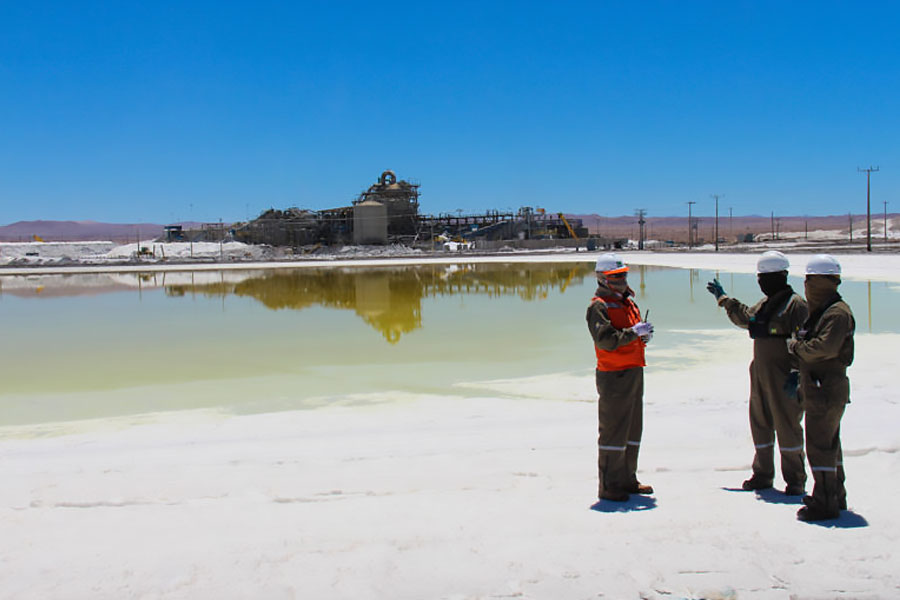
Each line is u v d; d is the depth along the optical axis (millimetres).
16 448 9227
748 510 5020
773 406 5430
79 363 17984
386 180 146750
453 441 7793
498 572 3971
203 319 28453
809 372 4852
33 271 83625
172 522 4973
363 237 135000
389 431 9141
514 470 6250
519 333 21234
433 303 32812
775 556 4125
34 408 12789
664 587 3773
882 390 9875
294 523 4879
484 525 4742
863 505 5039
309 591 3803
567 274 57219
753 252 83000
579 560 4109
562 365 15594
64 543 4594
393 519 4918
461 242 140000
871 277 38719
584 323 23422
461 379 14203
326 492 5672
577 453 6898
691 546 4289
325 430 9633
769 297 5488
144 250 127812
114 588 3879
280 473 6371
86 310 33969
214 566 4129
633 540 4410
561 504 5227
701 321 22391
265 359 17781
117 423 11289
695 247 136625
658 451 6875
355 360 17109
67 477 6398
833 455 4762
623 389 5270
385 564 4102
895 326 19141
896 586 3734
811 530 4551
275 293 42281
